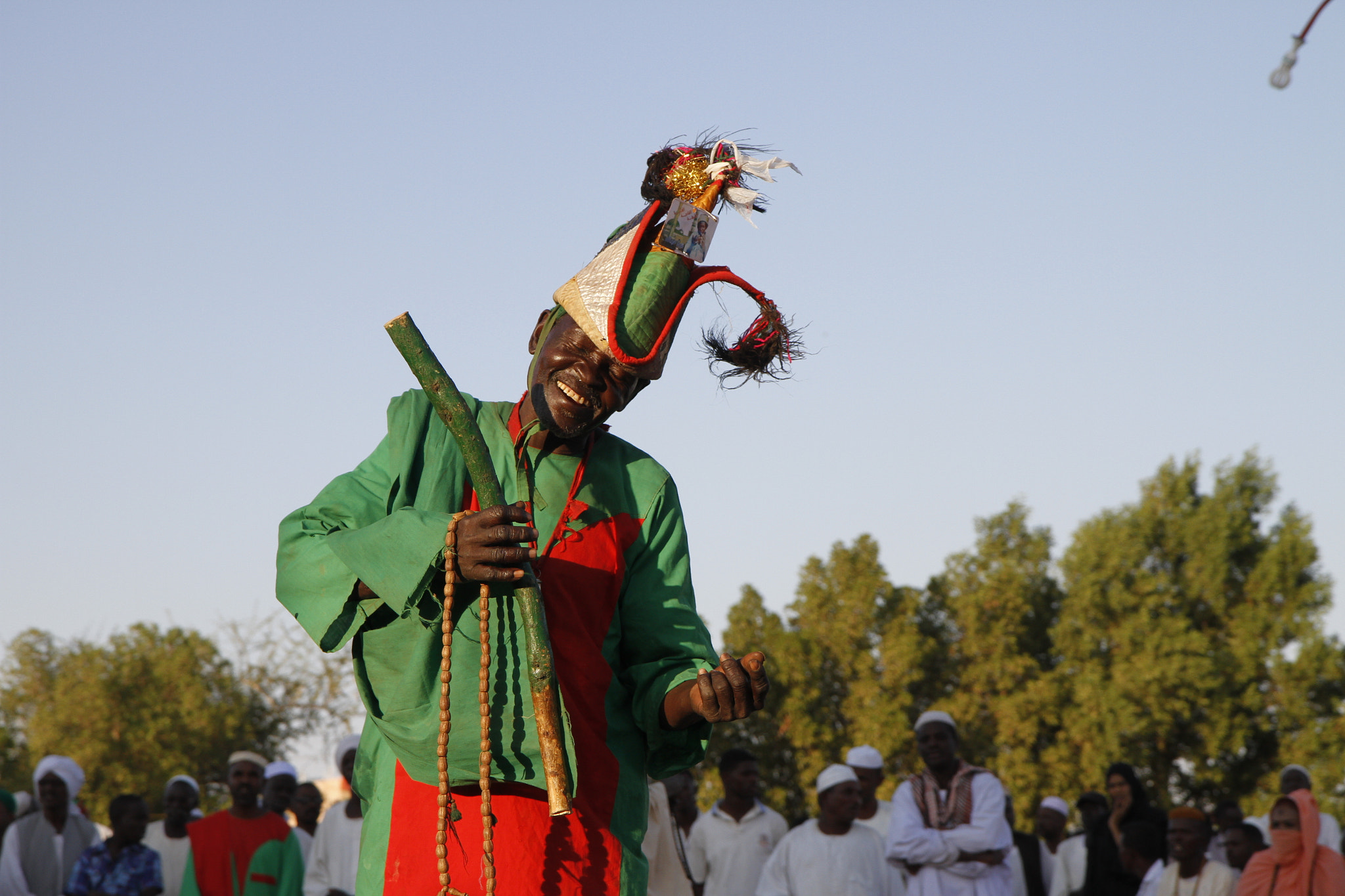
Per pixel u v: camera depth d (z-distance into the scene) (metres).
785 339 2.84
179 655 29.62
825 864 8.21
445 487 2.75
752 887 9.30
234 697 29.50
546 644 2.56
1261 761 32.34
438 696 2.58
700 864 9.45
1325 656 31.81
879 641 31.11
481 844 2.60
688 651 2.89
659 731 2.83
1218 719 30.95
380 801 2.74
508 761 2.57
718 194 2.82
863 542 31.41
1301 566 33.31
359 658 2.66
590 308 2.68
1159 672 30.73
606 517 2.88
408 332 2.61
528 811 2.62
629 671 2.91
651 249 2.77
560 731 2.54
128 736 28.67
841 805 8.30
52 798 9.10
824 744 28.91
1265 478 34.97
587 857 2.65
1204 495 35.44
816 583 31.38
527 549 2.47
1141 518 34.56
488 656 2.50
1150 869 8.51
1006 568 32.81
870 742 29.17
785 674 29.55
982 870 7.37
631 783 2.81
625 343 2.65
